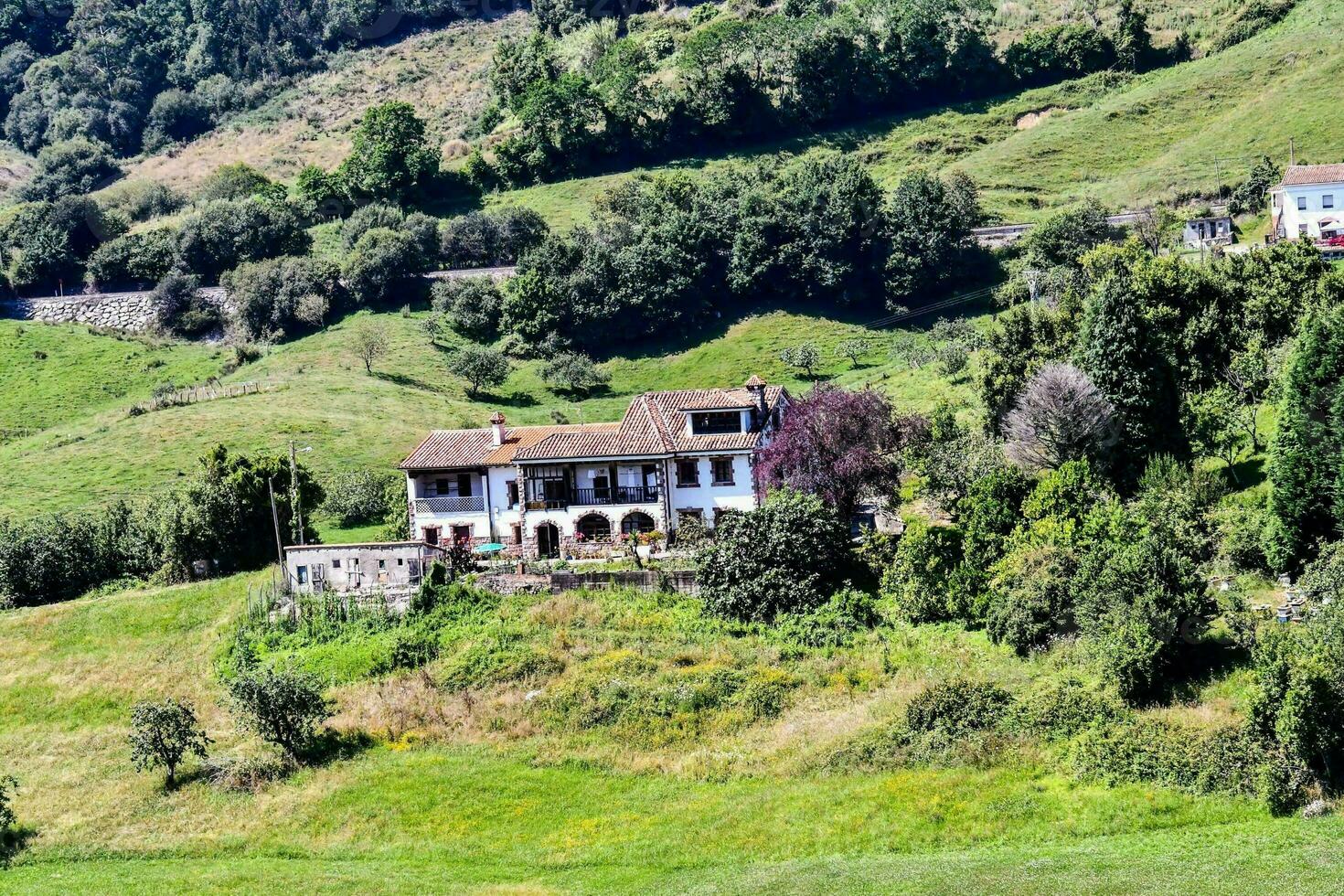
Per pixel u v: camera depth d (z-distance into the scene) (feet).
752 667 320.50
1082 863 223.30
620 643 339.77
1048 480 341.00
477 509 423.23
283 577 400.67
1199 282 445.37
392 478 581.94
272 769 297.33
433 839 264.31
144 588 441.68
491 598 368.27
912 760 271.69
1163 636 272.92
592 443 420.77
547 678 326.24
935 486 378.73
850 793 262.26
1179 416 372.58
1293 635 260.62
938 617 332.19
